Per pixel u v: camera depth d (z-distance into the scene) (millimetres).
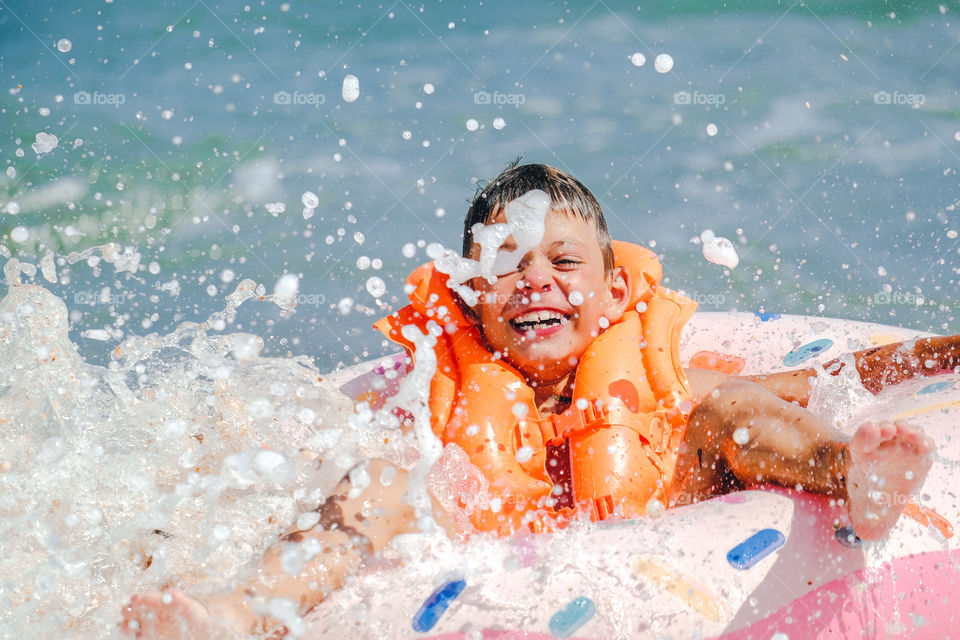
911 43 14391
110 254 5387
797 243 9195
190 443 4375
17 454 4180
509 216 4820
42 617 3521
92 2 17625
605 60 14547
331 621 3393
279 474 3869
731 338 6324
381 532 3725
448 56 15016
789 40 14773
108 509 3908
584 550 3580
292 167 11375
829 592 3568
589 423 4641
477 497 4520
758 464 4059
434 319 5234
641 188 10516
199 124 12711
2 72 14625
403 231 9648
